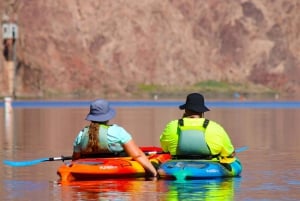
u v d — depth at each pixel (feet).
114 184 124.16
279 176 135.74
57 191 116.98
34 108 488.02
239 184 124.47
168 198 109.29
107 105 132.36
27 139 231.50
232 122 322.14
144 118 351.46
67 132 261.85
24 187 122.01
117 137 131.23
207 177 129.90
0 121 331.57
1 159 171.01
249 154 182.70
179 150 134.00
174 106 530.27
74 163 131.64
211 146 132.77
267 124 307.78
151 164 132.36
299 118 354.74
